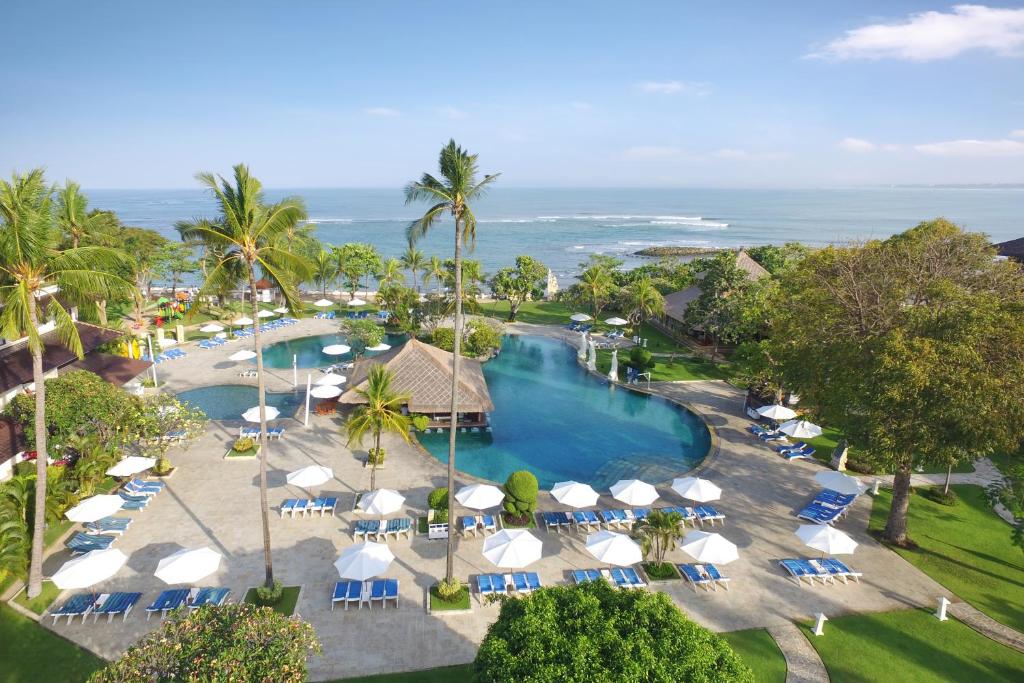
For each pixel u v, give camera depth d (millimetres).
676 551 25938
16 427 29188
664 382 50469
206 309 69375
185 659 13203
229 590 21922
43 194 19234
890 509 29281
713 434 39406
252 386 46594
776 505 30172
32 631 19859
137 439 31156
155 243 66938
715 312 53969
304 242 73062
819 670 19094
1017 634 21125
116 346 47094
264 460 21250
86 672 18094
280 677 12938
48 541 25266
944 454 22453
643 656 12656
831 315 29875
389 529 26156
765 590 23312
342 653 19234
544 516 28109
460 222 20359
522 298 74000
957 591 23531
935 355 21953
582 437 39500
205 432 37656
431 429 40094
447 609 21438
